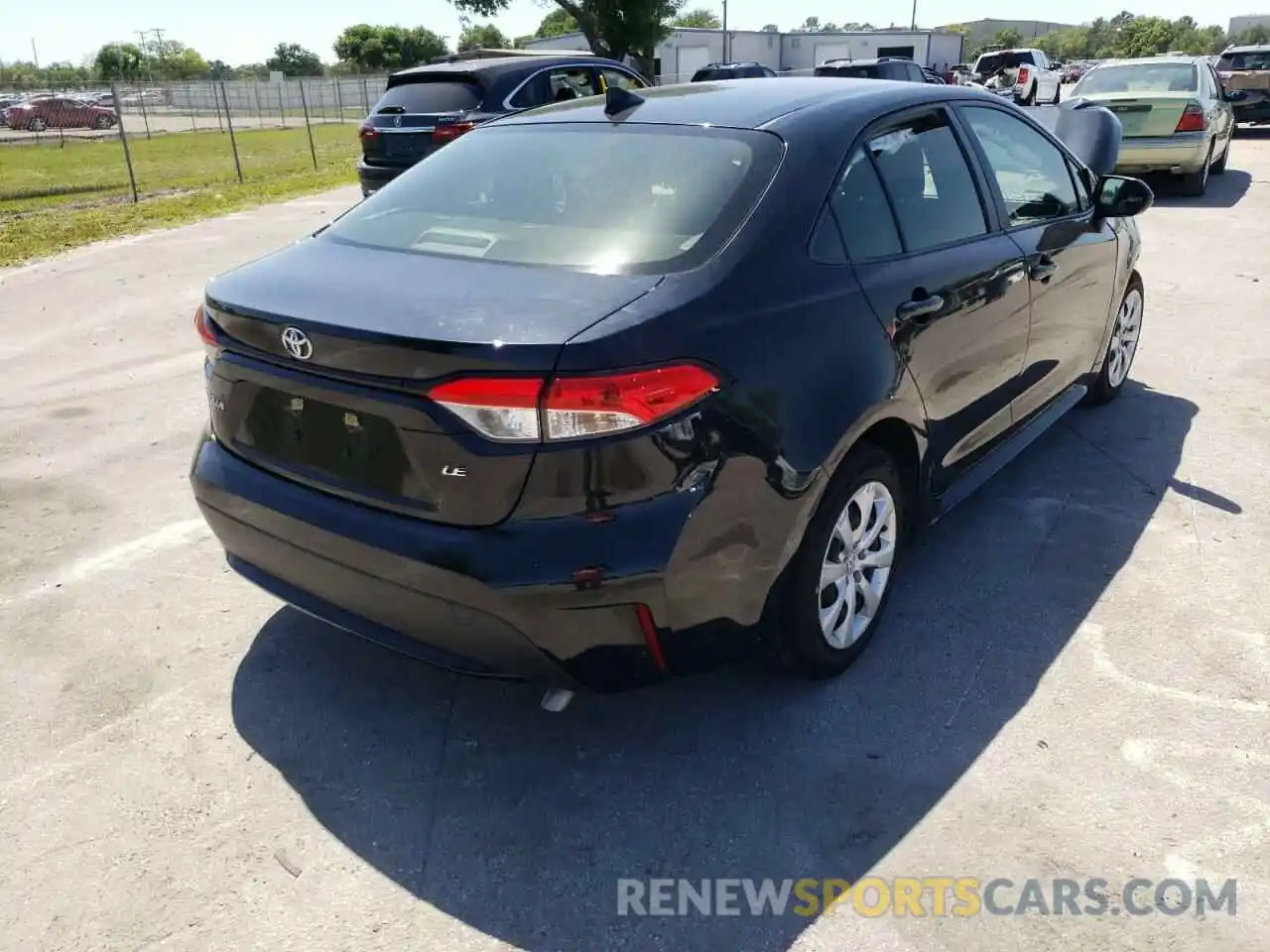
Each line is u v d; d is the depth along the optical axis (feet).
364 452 8.52
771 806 8.89
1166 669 10.63
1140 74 42.37
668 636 8.36
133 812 8.89
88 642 11.43
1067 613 11.72
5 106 90.53
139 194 49.42
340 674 10.85
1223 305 24.03
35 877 8.19
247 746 9.74
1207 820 8.60
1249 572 12.48
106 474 15.93
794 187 9.62
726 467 8.29
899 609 11.87
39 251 33.35
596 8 96.78
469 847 8.51
